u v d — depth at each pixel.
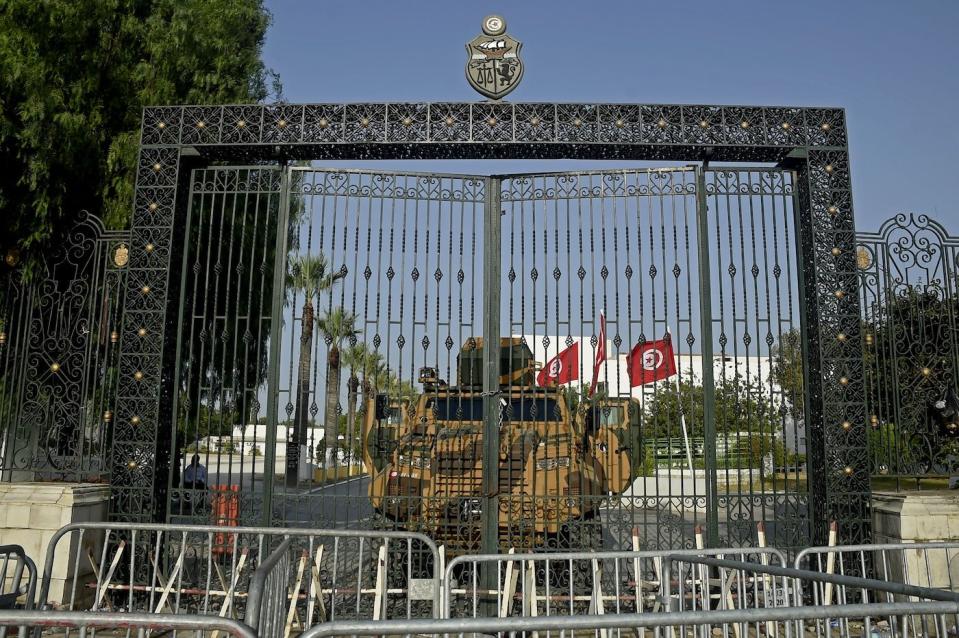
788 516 7.29
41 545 6.95
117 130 12.16
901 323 7.84
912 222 8.00
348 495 7.16
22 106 10.34
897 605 2.99
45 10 10.80
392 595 7.71
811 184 7.68
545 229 7.72
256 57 14.75
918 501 7.00
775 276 7.60
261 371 12.73
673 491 13.14
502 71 7.75
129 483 7.35
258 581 3.46
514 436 8.45
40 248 10.84
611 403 8.64
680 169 7.76
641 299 7.55
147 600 7.15
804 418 7.62
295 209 12.83
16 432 7.75
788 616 2.96
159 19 12.35
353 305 7.57
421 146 7.71
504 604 6.28
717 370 13.61
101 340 8.26
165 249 7.68
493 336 7.50
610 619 2.90
